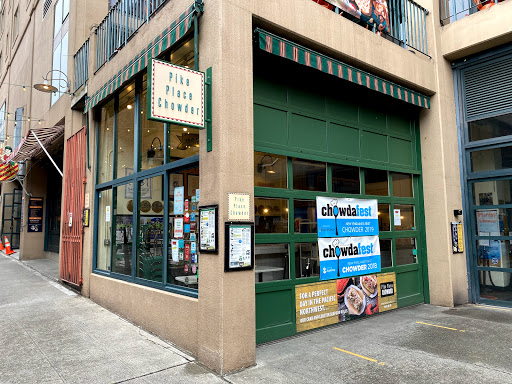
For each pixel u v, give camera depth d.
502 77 6.89
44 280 9.95
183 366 4.05
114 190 7.07
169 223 5.32
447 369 3.92
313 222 5.52
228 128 4.15
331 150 5.93
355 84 6.27
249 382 3.63
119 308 6.27
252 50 4.57
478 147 7.14
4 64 20.41
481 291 7.03
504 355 4.30
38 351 4.53
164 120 3.78
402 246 6.91
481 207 7.09
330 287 5.56
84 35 9.15
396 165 7.02
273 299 4.93
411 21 7.16
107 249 7.22
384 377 3.73
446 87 7.39
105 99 7.44
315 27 5.17
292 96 5.49
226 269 3.94
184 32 4.52
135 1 6.32
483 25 6.80
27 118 14.26
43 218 15.80
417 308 6.68
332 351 4.48
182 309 4.63
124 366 4.06
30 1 14.84
